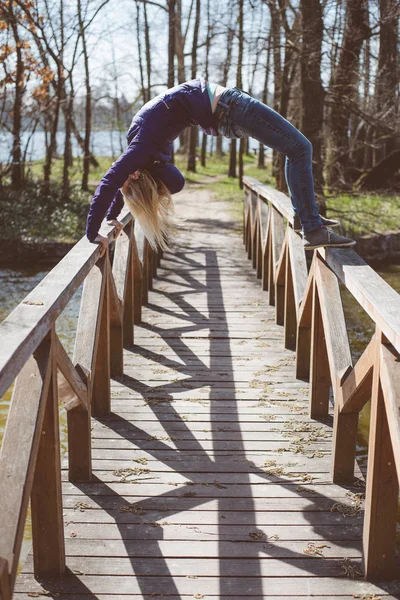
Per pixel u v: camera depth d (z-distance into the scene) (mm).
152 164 3254
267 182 23359
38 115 17156
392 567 2674
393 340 2195
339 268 3217
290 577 2678
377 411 2537
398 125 16062
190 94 3209
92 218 3283
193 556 2811
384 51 18906
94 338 3562
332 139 18266
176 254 10883
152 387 4867
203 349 5848
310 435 4039
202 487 3404
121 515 3125
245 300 7762
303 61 13680
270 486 3418
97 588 2600
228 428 4145
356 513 3156
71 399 3232
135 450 3836
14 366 1846
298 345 5039
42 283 2717
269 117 3197
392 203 17109
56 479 2586
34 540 2645
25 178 18781
